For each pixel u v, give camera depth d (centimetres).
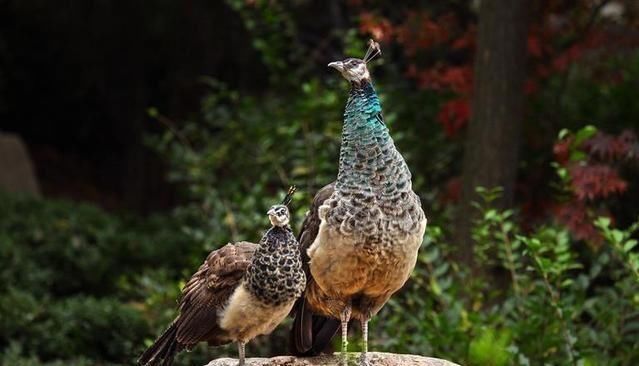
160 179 2508
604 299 1103
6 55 2561
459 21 1541
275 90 1770
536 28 1398
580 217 1180
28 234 1836
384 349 1078
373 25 1405
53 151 2700
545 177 1411
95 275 1758
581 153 1112
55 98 2634
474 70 1328
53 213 1995
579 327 1097
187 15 2297
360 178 779
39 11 2403
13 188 2278
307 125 1346
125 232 1934
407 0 1593
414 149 1432
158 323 1320
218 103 2264
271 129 1479
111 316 1426
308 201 1212
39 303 1508
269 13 1524
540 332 1032
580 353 1003
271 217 786
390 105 1457
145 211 2505
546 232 1088
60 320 1444
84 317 1437
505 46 1302
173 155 1569
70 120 2677
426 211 1379
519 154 1329
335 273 792
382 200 777
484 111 1307
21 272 1678
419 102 1519
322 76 1842
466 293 1148
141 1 2317
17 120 2667
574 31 1421
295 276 793
